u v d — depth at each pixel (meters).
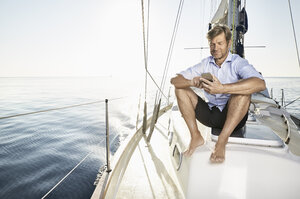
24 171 6.15
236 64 1.26
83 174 5.69
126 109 18.02
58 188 5.06
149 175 1.94
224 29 1.25
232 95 1.19
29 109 20.25
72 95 34.50
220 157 1.05
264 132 1.23
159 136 3.20
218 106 1.38
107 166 1.88
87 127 11.52
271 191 0.99
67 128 11.59
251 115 1.58
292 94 33.03
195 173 1.10
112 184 1.75
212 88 1.12
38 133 10.76
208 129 1.45
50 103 24.53
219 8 5.31
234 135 1.19
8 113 18.02
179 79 1.30
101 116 15.05
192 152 1.18
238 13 4.72
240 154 1.05
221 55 1.27
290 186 0.97
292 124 2.17
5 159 7.14
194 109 1.38
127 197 1.60
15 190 5.15
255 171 1.02
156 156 2.41
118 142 8.33
